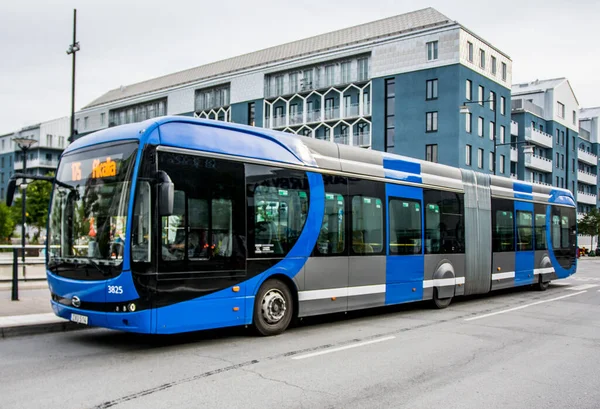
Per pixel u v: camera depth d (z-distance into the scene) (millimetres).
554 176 72250
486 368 7715
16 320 9961
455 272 14430
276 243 9656
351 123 54469
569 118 76938
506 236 16984
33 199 48719
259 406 5727
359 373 7234
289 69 59000
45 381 6590
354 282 11227
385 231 12148
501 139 55281
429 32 50125
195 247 8367
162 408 5590
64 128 86812
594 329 11258
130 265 7711
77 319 8227
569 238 21062
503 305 15195
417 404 5930
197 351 8430
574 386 6887
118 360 7762
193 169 8461
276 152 9859
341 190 11102
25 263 19688
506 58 56188
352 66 54875
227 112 63438
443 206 14203
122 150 8156
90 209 8320
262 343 9102
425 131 50062
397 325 11398
